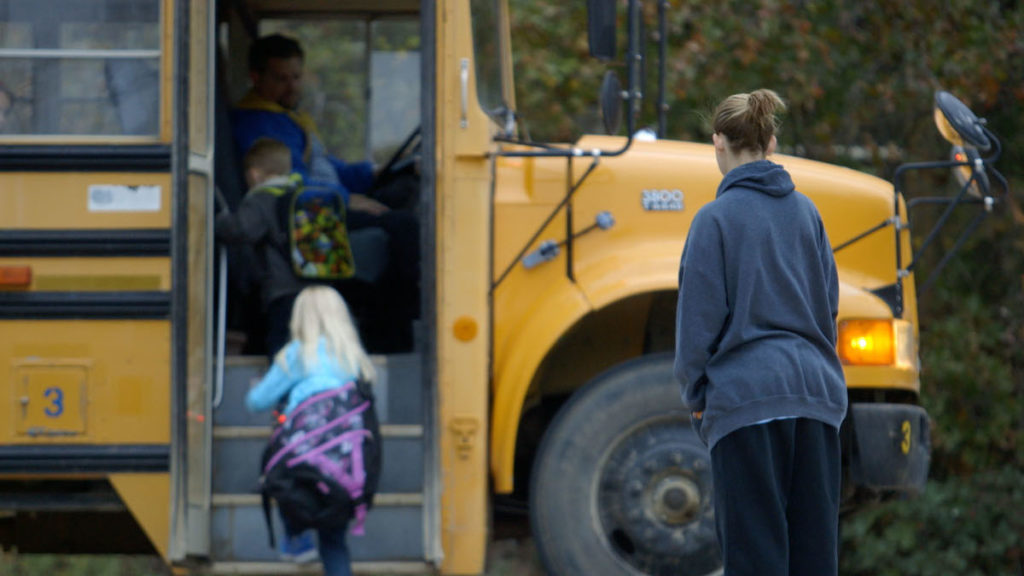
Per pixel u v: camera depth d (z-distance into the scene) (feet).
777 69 126.11
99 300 57.98
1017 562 122.31
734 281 44.11
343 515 54.95
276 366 56.75
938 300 127.34
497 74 72.49
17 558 128.77
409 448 59.88
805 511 43.55
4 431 57.93
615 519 62.08
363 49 79.97
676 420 62.28
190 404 57.16
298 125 72.28
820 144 129.49
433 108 60.18
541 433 70.13
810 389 43.37
